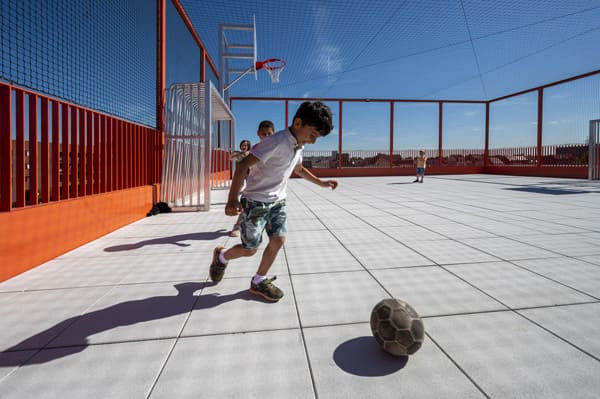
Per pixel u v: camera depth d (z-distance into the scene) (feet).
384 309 4.73
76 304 6.56
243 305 6.47
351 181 49.26
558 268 8.52
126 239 12.34
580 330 5.41
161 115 20.33
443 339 5.16
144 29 18.53
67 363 4.59
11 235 8.23
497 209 19.26
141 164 17.69
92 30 13.30
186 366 4.50
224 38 43.80
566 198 24.91
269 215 6.68
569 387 4.04
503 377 4.24
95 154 13.03
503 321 5.73
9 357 4.74
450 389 4.02
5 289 7.39
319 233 12.94
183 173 22.03
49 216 9.67
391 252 10.16
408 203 22.45
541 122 57.67
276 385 4.10
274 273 8.32
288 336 5.30
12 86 8.72
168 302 6.64
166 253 10.35
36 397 3.89
